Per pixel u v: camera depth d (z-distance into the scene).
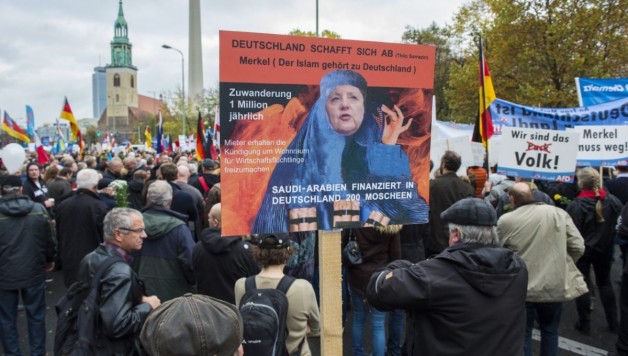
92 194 5.54
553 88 17.33
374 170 2.77
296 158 2.59
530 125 6.67
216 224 3.95
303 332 2.82
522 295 2.24
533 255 3.82
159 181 4.23
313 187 2.64
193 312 1.53
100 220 5.45
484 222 2.25
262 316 2.57
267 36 2.47
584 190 5.36
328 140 2.65
